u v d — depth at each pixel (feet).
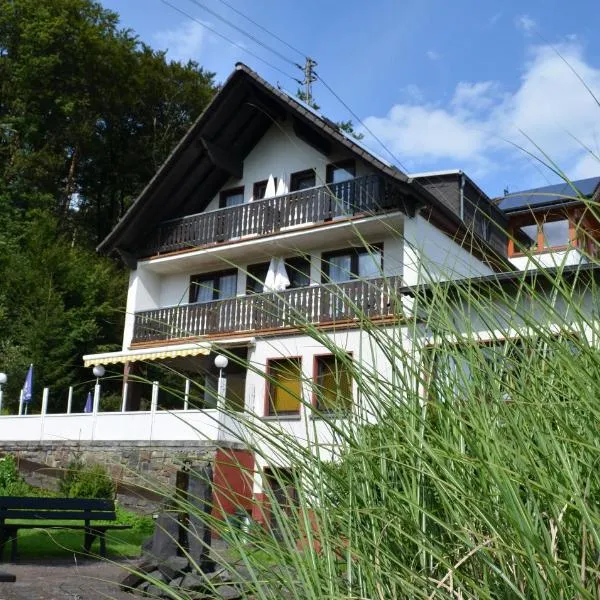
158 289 76.84
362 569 4.58
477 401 4.98
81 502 31.37
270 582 4.73
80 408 85.40
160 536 21.80
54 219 115.14
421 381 5.28
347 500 5.06
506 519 3.92
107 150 148.77
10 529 29.35
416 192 49.60
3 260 98.07
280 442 5.59
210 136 72.23
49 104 142.41
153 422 57.52
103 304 95.45
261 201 68.90
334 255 63.52
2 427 67.00
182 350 48.73
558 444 4.30
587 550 3.90
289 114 69.62
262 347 63.26
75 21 146.72
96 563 28.50
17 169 131.13
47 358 83.61
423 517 4.79
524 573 3.78
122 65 148.05
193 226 73.46
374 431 5.49
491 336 5.40
